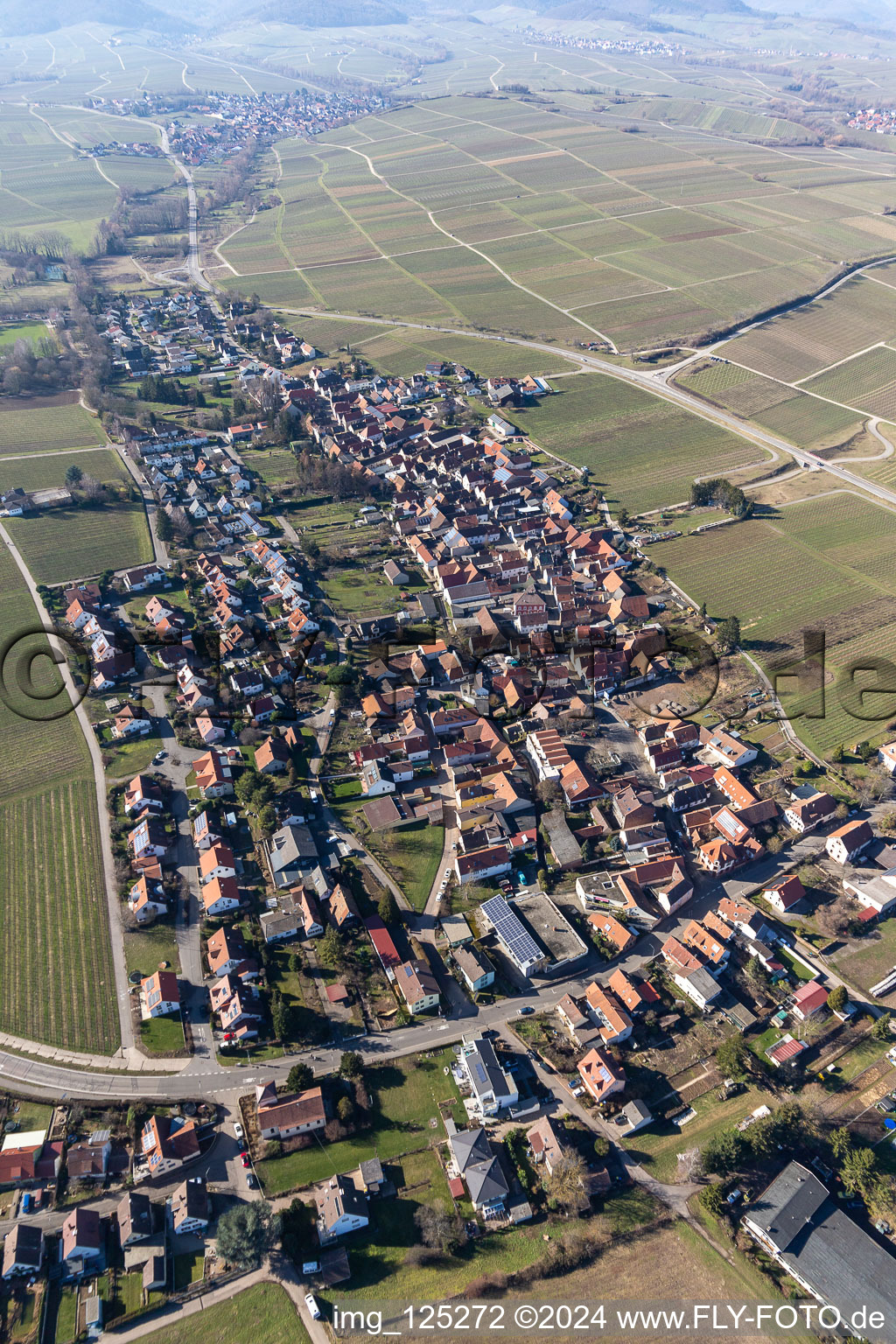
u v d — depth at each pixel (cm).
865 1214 10150
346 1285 9638
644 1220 10175
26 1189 10550
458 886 14525
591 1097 11506
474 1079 11375
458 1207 10319
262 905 14212
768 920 13900
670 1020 12394
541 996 12850
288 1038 12219
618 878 14212
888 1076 11594
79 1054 11988
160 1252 9806
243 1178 10656
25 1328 9250
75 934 13712
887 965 13112
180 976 13112
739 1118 11162
